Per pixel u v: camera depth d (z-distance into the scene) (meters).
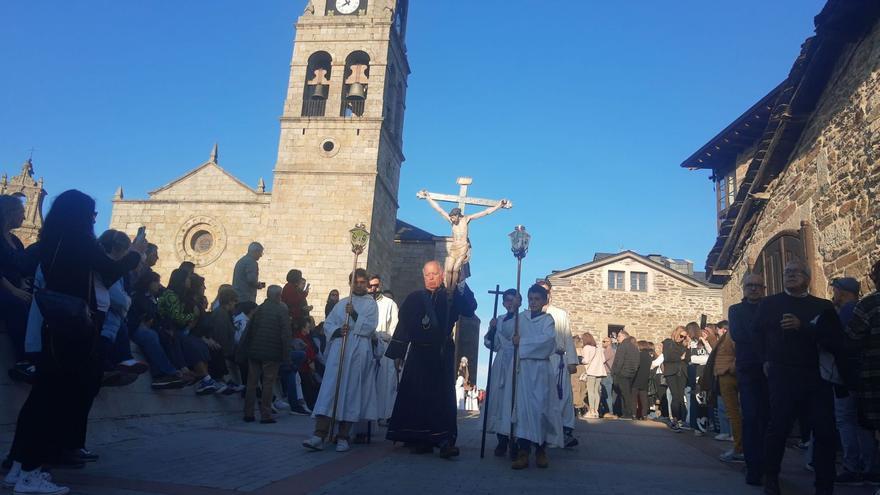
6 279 5.26
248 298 11.61
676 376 11.84
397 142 33.22
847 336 5.02
